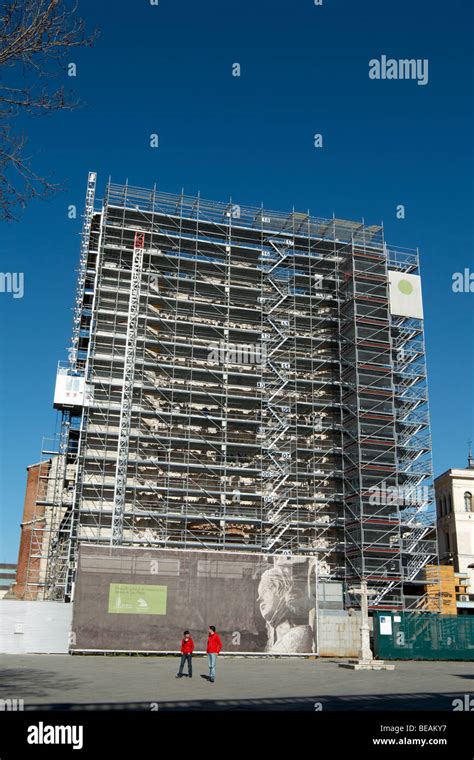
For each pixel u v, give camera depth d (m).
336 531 61.53
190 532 57.16
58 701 18.97
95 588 40.47
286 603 42.66
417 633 43.34
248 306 66.88
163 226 66.62
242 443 61.03
